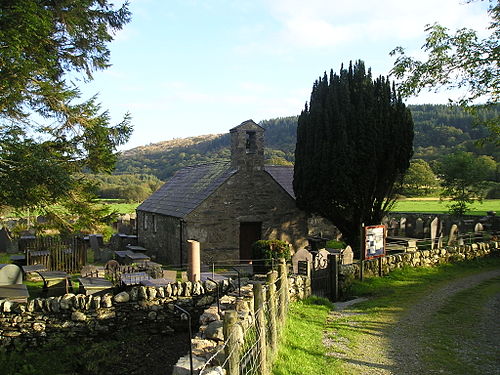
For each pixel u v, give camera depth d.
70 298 10.19
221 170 22.69
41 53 11.72
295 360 7.23
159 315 10.66
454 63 13.30
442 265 17.66
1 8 10.11
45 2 12.16
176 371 5.11
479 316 10.82
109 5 14.21
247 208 20.89
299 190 20.34
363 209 18.83
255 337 6.15
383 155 18.48
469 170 29.84
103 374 8.82
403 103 18.98
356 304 12.32
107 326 10.27
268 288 7.36
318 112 19.02
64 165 12.96
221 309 8.15
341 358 7.82
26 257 18.31
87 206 13.04
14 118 12.21
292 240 22.08
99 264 21.03
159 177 92.44
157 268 15.42
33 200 11.52
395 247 18.86
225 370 4.70
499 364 7.67
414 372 7.27
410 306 11.84
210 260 20.06
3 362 9.21
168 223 22.19
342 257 15.03
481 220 26.64
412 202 49.59
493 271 17.22
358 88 19.06
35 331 9.98
